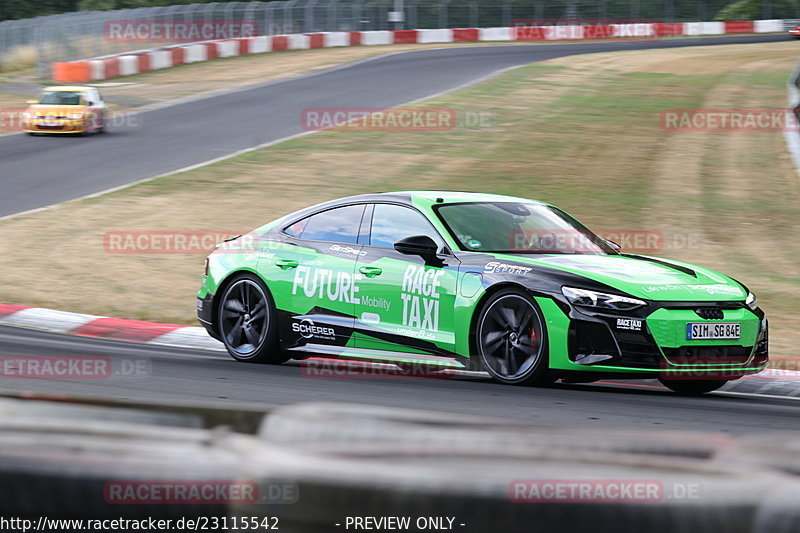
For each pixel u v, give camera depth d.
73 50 169.88
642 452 5.50
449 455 5.43
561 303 23.58
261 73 151.88
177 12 192.00
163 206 62.50
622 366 23.28
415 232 26.55
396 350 26.08
